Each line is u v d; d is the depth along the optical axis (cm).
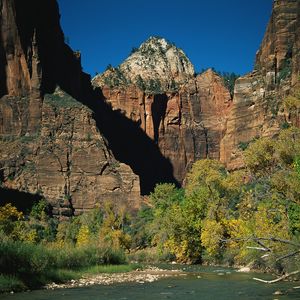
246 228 3809
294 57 13200
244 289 2538
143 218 10888
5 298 2198
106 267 4066
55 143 13312
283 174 2703
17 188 12394
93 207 12850
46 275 2956
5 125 13538
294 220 2905
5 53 13875
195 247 5591
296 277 2923
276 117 13125
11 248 2820
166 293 2406
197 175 7250
